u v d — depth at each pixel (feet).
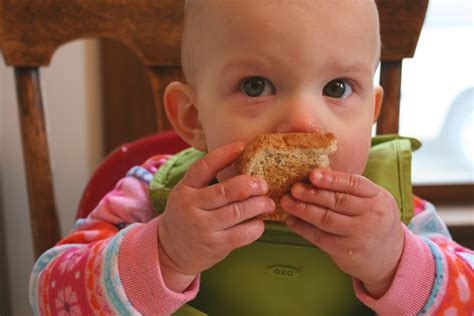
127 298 1.24
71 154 2.43
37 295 1.38
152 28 1.80
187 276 1.23
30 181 1.82
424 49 2.46
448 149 2.58
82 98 2.39
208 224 1.11
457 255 1.34
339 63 1.19
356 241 1.14
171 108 1.49
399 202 1.44
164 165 1.61
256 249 1.38
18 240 2.48
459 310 1.25
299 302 1.41
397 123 1.80
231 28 1.21
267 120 1.19
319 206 1.12
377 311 1.25
